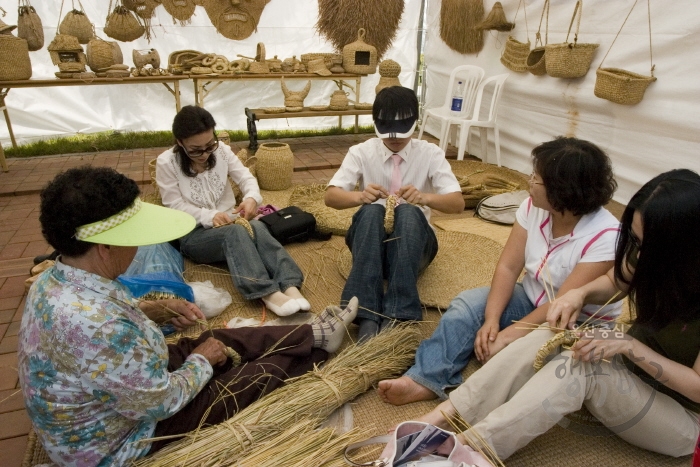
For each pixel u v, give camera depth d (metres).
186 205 2.81
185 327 2.13
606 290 1.69
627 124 3.96
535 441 1.71
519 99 5.02
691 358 1.44
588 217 1.79
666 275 1.32
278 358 1.86
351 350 1.98
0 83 4.55
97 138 5.83
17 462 1.66
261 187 4.39
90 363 1.22
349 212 3.60
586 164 1.64
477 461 1.39
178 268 2.65
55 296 1.22
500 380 1.57
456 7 5.63
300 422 1.62
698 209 1.24
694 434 1.54
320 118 6.92
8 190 4.26
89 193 1.19
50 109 5.75
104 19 5.69
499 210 3.71
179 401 1.47
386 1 6.19
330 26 6.32
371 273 2.21
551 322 1.61
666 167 3.73
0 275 2.90
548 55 4.27
